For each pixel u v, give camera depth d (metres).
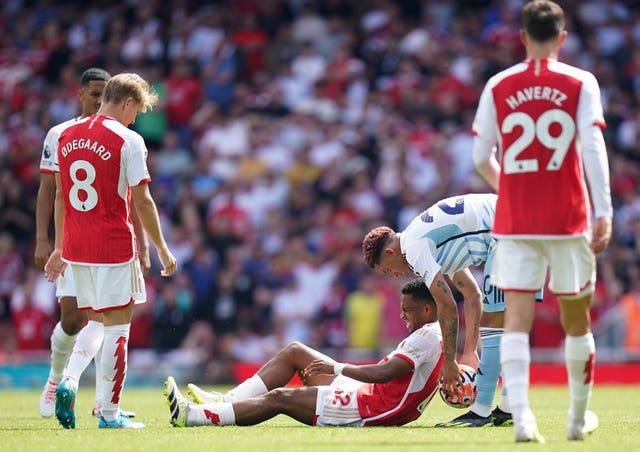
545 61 19.42
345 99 75.94
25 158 71.88
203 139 73.00
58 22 82.06
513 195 19.17
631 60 77.94
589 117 18.77
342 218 65.38
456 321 22.72
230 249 62.72
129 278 23.45
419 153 69.06
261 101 76.19
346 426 23.16
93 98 27.80
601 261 60.91
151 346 57.59
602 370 54.91
